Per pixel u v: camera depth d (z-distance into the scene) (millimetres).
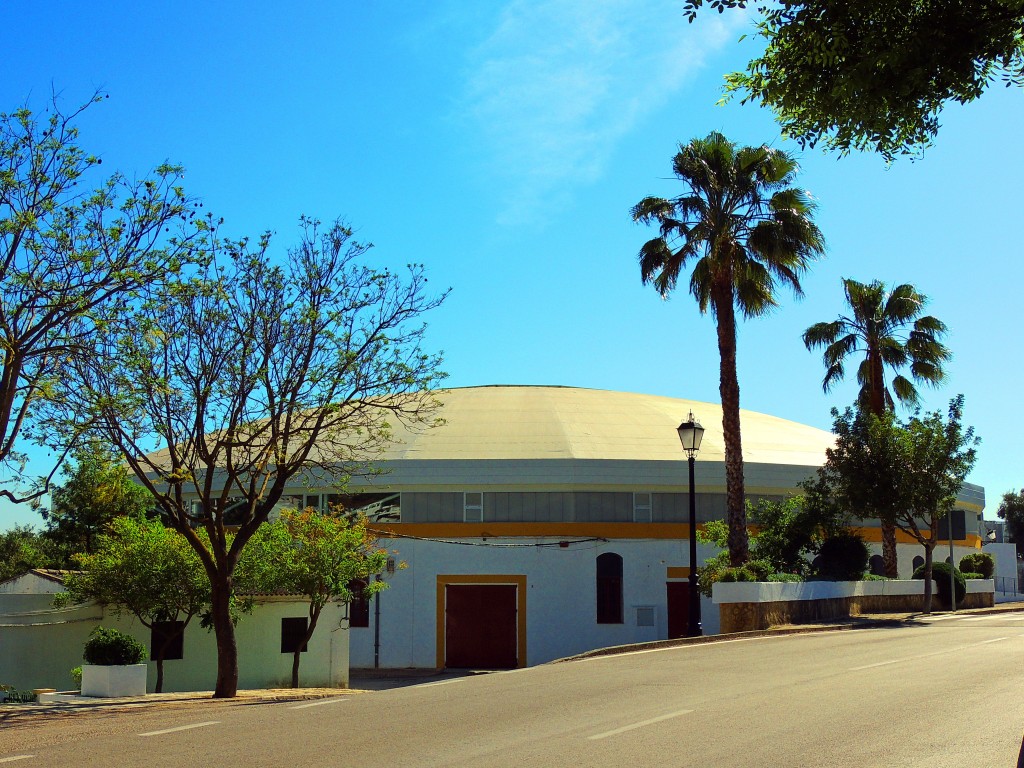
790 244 28344
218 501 19328
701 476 36469
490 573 35469
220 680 18719
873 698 12336
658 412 44812
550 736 10023
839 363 38250
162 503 18812
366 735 10367
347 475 23016
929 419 32500
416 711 12297
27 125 15969
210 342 18672
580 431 40062
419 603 35469
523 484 35719
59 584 26578
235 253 18906
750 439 43656
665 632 35375
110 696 18703
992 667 15711
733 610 24734
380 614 35469
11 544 52156
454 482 35719
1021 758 8039
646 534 35969
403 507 36094
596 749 9219
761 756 8719
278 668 26656
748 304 29359
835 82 9422
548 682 15453
